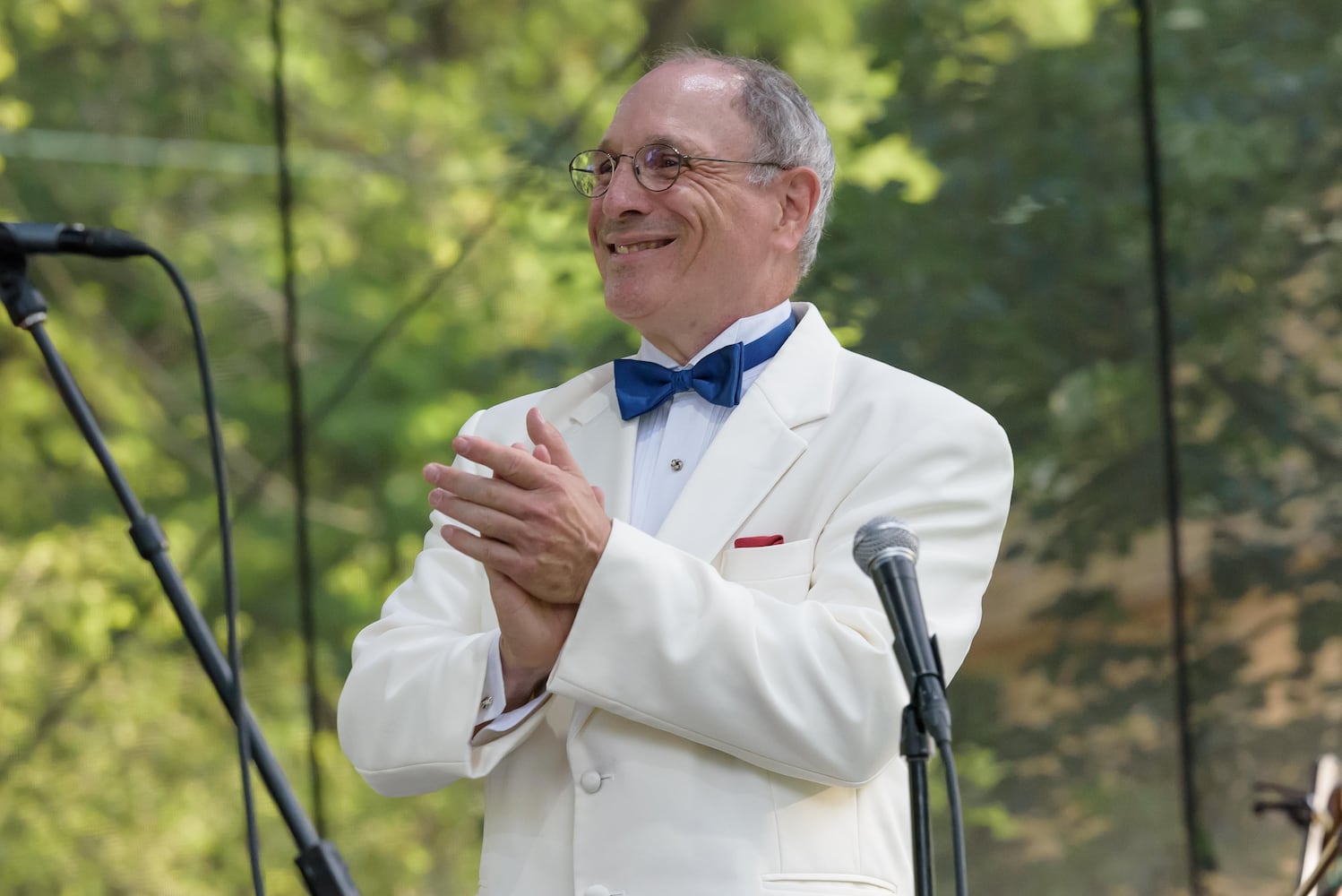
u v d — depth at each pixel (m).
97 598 22.50
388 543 22.81
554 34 25.27
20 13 23.36
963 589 6.55
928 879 4.77
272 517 22.91
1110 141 16.16
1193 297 15.52
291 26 23.77
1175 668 13.98
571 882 6.31
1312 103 15.59
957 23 17.08
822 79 22.17
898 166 17.02
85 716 20.44
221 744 20.56
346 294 23.36
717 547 6.71
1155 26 16.08
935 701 4.88
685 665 6.07
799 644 6.15
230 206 23.77
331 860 5.55
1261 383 15.30
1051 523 15.59
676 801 6.19
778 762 6.13
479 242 21.30
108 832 19.67
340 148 24.14
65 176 23.23
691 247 7.29
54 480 24.06
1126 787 14.76
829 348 7.38
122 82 23.62
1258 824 14.16
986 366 16.06
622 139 7.41
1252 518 15.09
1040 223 16.16
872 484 6.73
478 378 21.73
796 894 6.12
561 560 6.11
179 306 23.72
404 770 6.50
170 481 23.77
